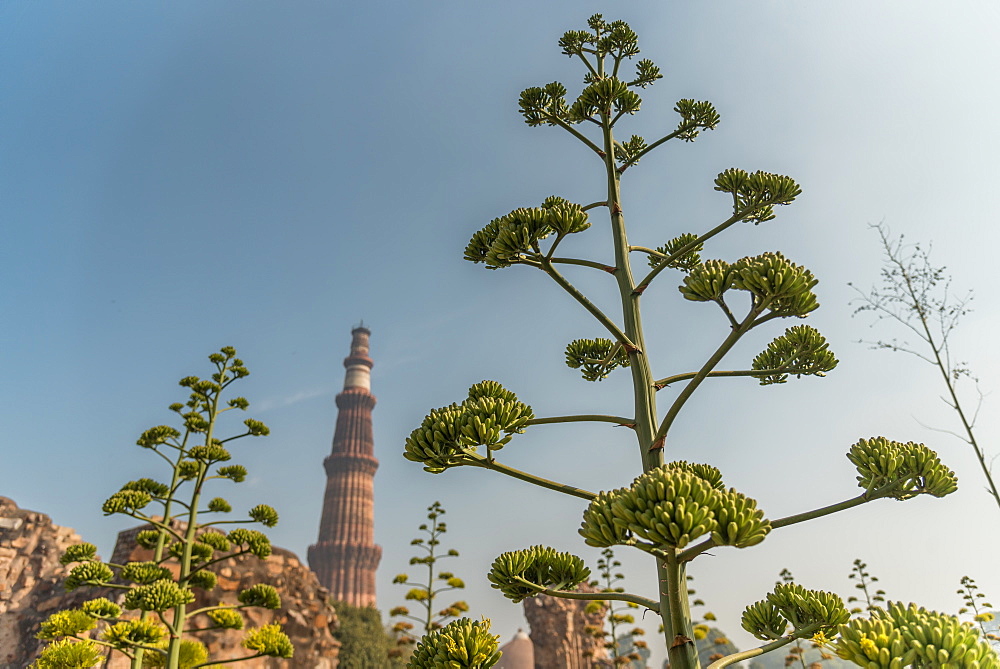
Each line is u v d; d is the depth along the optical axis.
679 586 3.22
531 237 4.71
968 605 10.66
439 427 4.02
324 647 34.03
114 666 20.06
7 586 29.89
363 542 155.88
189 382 14.57
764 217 5.35
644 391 4.17
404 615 14.84
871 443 4.14
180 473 14.61
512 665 50.50
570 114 5.95
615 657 17.94
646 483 3.16
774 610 4.35
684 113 6.36
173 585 12.32
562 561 4.29
